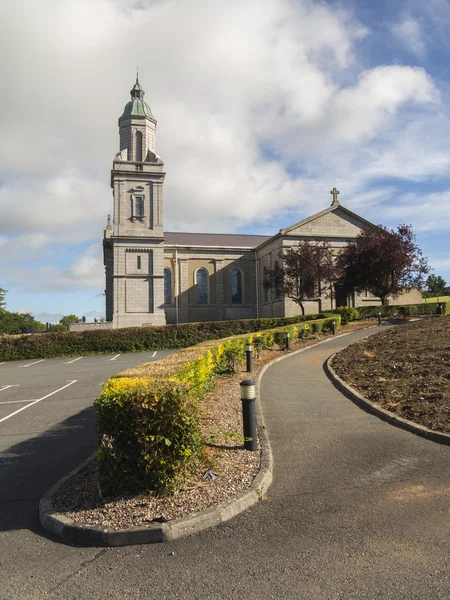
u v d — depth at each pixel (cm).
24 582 381
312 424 841
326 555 400
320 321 2686
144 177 4328
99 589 365
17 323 8150
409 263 3544
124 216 4259
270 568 383
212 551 417
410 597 336
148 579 377
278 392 1143
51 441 832
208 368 1094
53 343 2881
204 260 4919
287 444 725
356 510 486
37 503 557
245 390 671
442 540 415
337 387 1195
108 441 522
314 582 360
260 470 585
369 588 348
